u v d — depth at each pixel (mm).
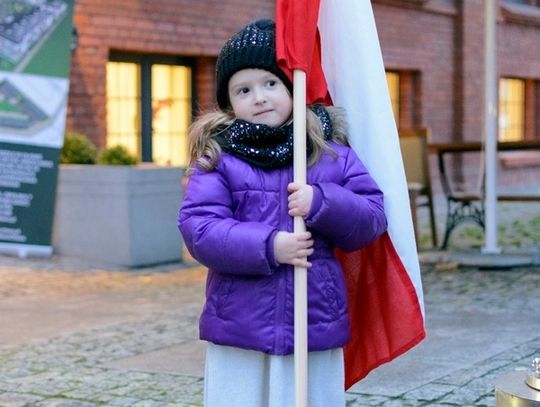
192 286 8516
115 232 9680
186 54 13047
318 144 2881
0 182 9742
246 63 2861
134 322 6832
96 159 10375
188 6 12922
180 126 13406
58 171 9898
